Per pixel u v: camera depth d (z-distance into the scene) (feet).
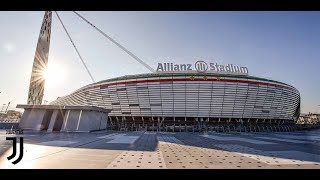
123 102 256.52
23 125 99.19
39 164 24.06
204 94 234.99
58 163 24.86
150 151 38.34
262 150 42.73
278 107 267.80
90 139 61.26
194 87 234.99
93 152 34.78
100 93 271.69
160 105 242.37
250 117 246.47
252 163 27.94
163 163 26.86
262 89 248.73
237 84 237.86
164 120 244.01
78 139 60.13
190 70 245.04
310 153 38.50
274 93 257.55
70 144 46.09
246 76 246.68
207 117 235.20
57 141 52.24
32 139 56.49
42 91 178.60
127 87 253.44
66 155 30.99
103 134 92.07
